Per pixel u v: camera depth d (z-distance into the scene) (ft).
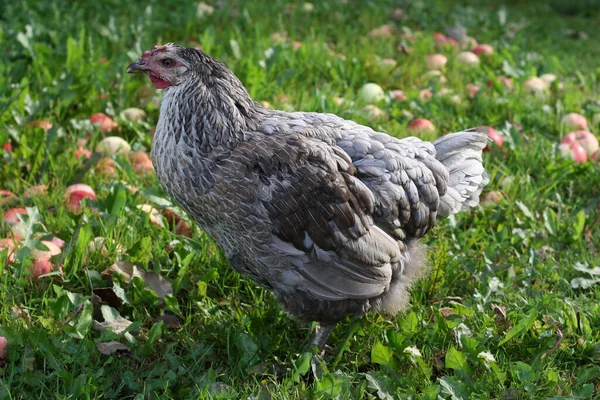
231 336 5.82
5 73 7.66
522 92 8.30
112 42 8.60
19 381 5.48
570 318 5.95
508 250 6.56
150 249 6.13
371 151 5.62
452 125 7.70
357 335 5.89
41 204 6.44
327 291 5.57
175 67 5.52
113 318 5.80
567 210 6.97
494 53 9.21
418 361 5.63
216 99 5.49
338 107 7.56
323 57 8.54
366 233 5.54
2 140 6.82
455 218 6.74
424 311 6.03
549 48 10.03
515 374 5.67
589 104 8.41
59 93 7.36
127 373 5.54
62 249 6.12
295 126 5.60
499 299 6.13
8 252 6.07
